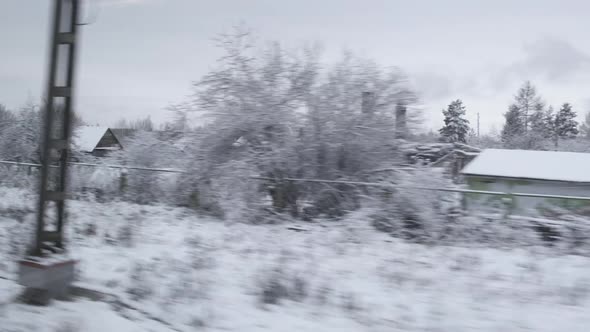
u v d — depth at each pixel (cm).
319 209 1492
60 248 702
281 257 944
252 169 1491
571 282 816
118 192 1834
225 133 1547
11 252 913
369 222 1278
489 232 1156
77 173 1912
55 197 691
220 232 1238
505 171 2080
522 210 1190
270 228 1321
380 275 852
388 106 1553
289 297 717
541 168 2089
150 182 1777
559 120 6925
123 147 2158
